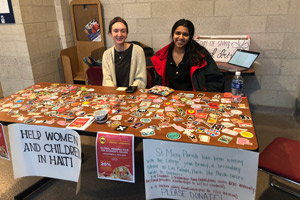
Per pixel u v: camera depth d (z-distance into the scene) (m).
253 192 1.18
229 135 1.28
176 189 1.34
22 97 1.94
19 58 3.29
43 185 2.05
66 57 3.44
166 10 3.28
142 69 2.30
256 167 1.14
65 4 3.62
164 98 1.83
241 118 1.46
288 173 1.39
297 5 2.81
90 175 2.16
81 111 1.64
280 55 3.06
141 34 3.51
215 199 1.29
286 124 2.94
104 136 1.33
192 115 1.52
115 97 1.88
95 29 3.61
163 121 1.46
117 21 2.15
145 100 1.80
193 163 1.25
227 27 3.13
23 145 1.53
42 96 1.95
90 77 2.56
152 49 3.46
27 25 3.15
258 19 2.99
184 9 3.21
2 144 1.59
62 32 3.68
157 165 1.31
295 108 3.19
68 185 2.04
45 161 1.53
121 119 1.50
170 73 2.32
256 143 1.20
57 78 3.79
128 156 1.33
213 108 1.62
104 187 2.01
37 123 1.49
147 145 1.28
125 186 2.02
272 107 3.28
